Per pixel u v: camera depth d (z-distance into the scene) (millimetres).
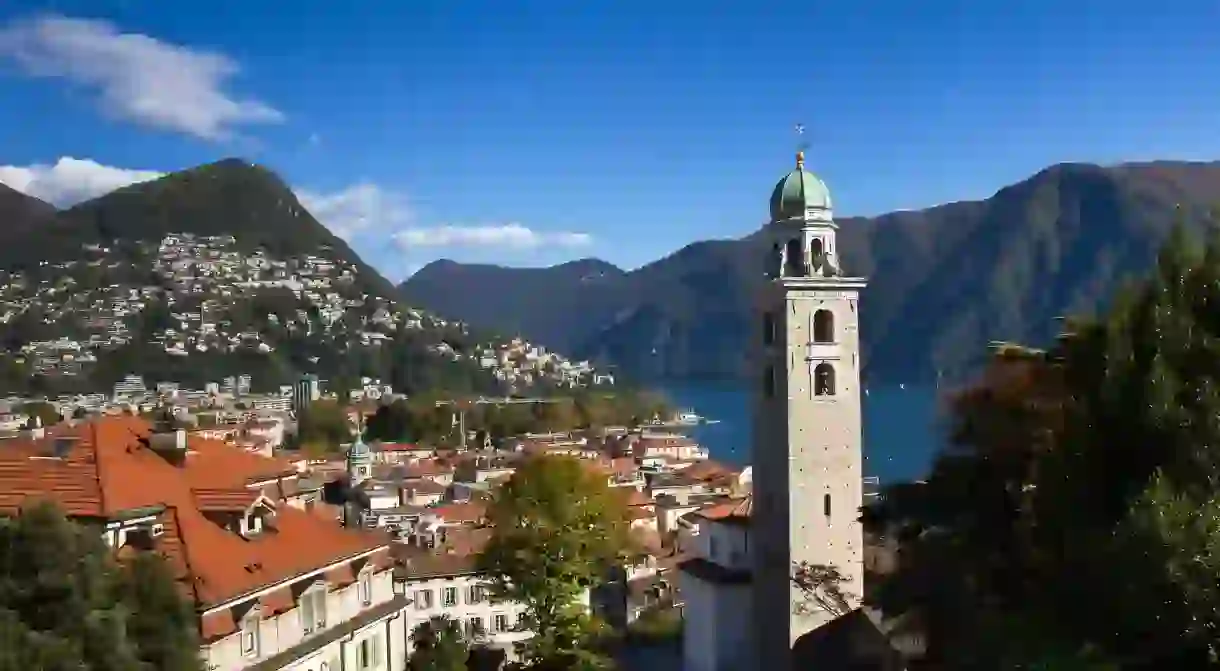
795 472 85688
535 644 85125
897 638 73875
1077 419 50125
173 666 47219
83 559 45969
